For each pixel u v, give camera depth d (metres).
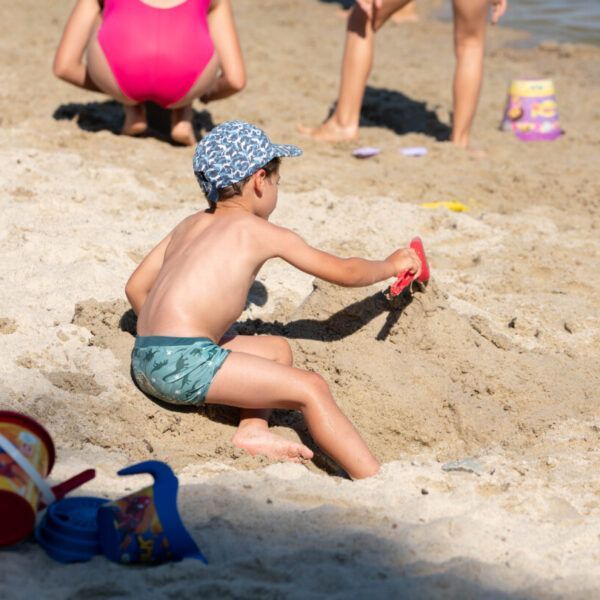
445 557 12.44
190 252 15.78
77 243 20.80
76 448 14.56
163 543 11.80
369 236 23.22
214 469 14.50
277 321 18.59
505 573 12.09
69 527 12.02
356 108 30.55
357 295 17.78
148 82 26.94
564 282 21.56
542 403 16.89
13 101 31.23
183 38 26.48
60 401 15.21
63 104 31.41
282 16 50.38
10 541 11.96
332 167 28.14
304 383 14.88
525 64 43.06
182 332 15.14
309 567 11.91
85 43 28.03
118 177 25.20
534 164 29.31
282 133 30.66
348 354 16.92
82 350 16.53
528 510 13.74
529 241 23.50
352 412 16.08
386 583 11.69
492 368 17.33
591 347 18.88
